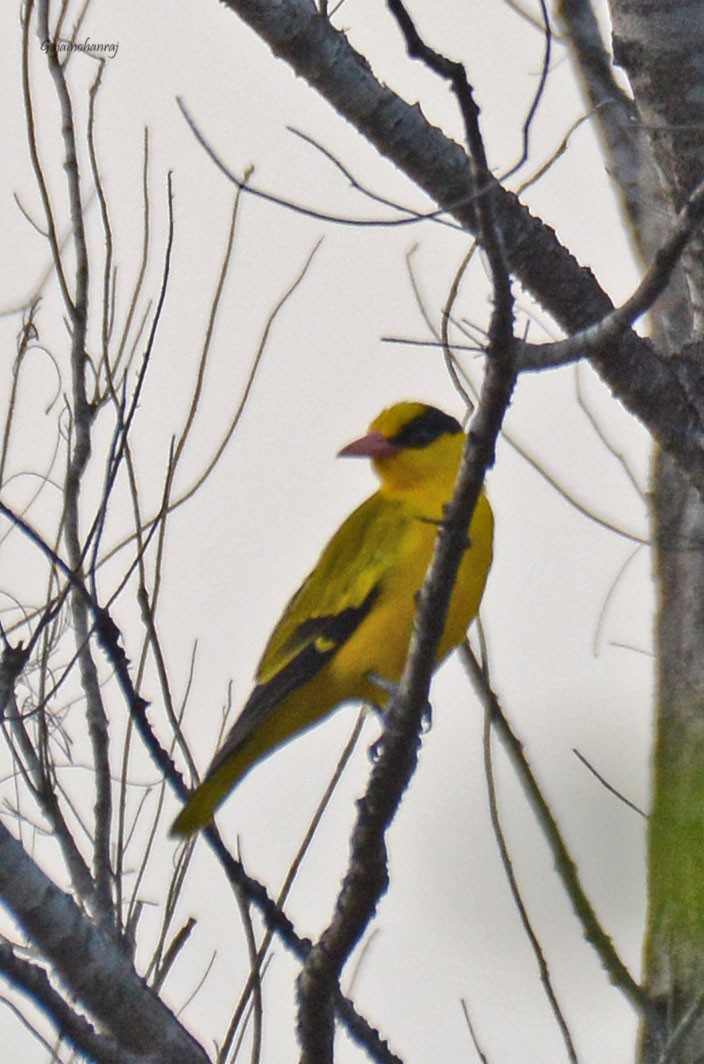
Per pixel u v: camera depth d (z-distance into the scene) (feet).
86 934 23.80
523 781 25.76
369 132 31.32
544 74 24.38
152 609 27.94
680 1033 24.88
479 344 28.12
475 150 22.04
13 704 27.02
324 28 30.53
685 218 23.49
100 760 27.07
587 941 25.50
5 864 23.25
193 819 30.50
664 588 31.89
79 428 28.02
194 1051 24.21
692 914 17.49
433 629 25.17
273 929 26.53
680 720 30.12
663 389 30.91
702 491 31.14
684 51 31.83
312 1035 25.61
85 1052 22.81
